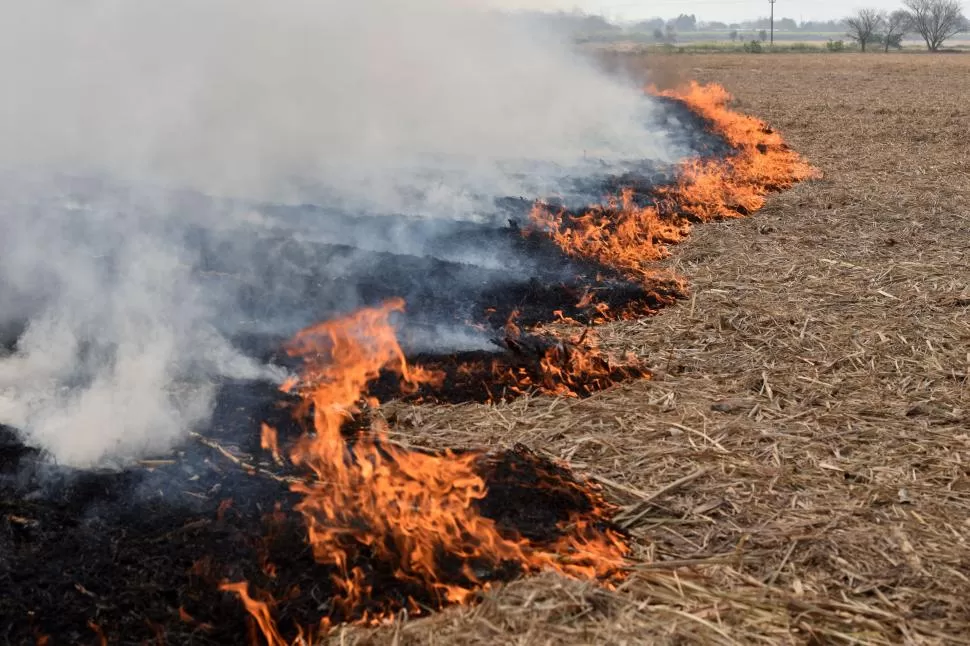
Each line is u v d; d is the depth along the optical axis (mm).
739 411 4926
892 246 8609
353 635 3074
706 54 62344
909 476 4203
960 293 6898
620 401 5039
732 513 3887
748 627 3146
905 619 3193
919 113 22000
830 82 34062
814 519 3803
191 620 3109
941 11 79188
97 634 3047
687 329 6207
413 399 4973
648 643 3041
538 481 3990
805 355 5750
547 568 3412
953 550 3584
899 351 5773
